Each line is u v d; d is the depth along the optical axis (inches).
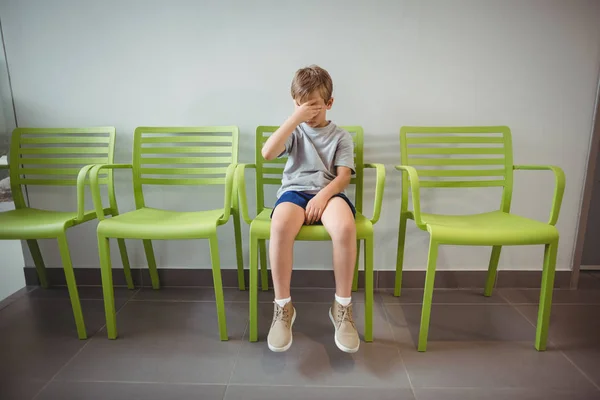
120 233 43.1
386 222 61.1
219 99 57.7
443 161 53.9
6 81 57.6
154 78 57.3
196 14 55.2
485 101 56.9
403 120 57.7
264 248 58.8
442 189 60.2
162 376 39.2
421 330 43.2
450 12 54.4
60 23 55.8
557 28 54.5
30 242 59.4
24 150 56.2
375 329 48.7
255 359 42.2
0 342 45.7
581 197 59.2
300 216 41.8
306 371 40.0
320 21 54.9
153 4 55.0
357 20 54.8
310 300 57.6
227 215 45.3
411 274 62.2
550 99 56.7
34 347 44.6
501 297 58.7
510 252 61.8
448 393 36.6
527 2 53.8
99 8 55.2
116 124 58.8
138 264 63.2
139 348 44.4
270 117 58.2
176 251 62.9
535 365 41.2
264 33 55.5
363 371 40.0
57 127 58.4
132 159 57.6
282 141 42.6
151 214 50.2
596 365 41.2
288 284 41.1
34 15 55.6
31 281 63.4
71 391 36.9
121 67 57.0
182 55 56.5
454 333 47.8
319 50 55.8
